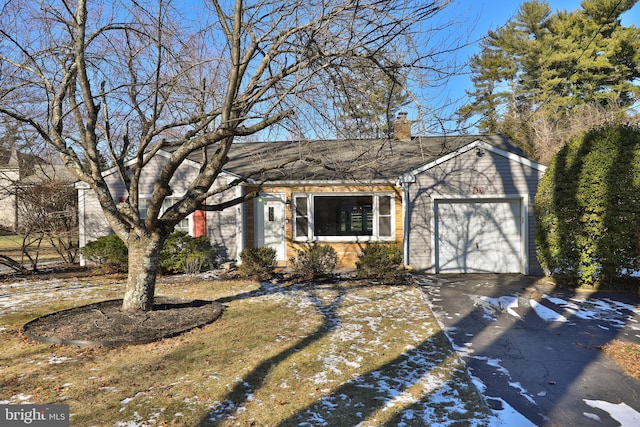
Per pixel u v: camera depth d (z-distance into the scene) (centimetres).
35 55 701
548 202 959
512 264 1179
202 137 570
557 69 2506
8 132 978
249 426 344
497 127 2400
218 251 1283
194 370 459
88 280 1062
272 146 1466
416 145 1328
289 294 871
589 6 2464
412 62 604
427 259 1181
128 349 523
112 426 340
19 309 743
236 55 564
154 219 637
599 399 405
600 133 898
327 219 1328
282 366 473
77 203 1323
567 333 618
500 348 549
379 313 721
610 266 895
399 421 355
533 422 360
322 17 567
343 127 675
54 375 442
